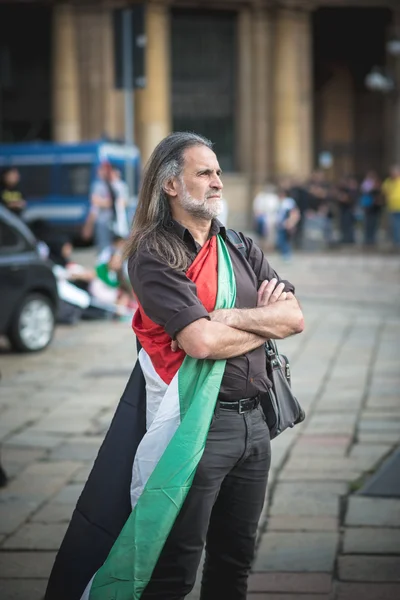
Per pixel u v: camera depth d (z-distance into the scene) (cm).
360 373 1216
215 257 428
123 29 1603
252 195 4300
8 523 693
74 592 431
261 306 431
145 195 429
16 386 1170
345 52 5103
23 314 1388
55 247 1738
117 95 4059
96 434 941
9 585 591
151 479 408
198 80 4266
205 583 458
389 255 3014
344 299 1973
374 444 883
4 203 1750
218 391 414
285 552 630
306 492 750
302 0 4241
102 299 1711
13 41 4228
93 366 1295
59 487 777
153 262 416
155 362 425
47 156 3434
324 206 3319
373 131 5109
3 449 889
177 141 424
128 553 408
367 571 599
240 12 4228
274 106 4275
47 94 4228
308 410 1020
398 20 4375
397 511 704
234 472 437
